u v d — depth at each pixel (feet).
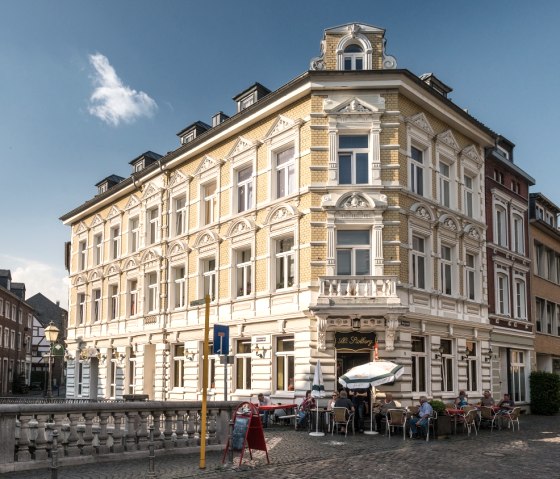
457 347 83.25
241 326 82.07
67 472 39.40
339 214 73.05
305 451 51.29
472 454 51.06
